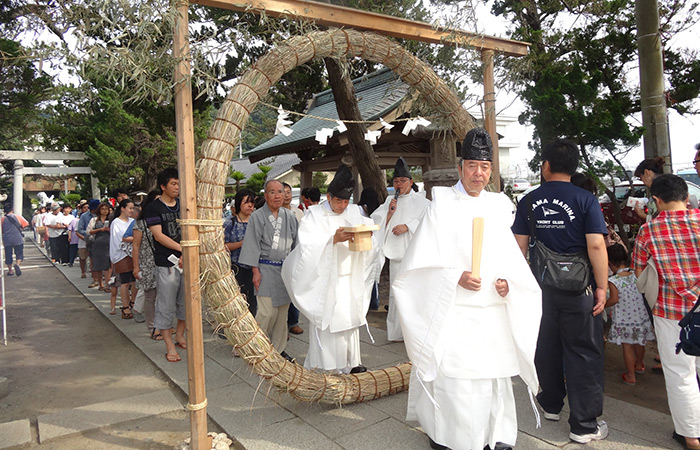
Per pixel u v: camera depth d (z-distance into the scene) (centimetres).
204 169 296
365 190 691
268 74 312
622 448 290
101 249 878
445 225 282
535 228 309
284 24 337
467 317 274
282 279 419
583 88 607
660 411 352
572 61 751
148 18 266
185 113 286
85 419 360
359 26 353
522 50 443
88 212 1035
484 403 270
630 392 386
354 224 398
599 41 710
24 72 971
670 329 289
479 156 279
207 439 300
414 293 288
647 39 506
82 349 554
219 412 357
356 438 313
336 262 376
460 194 288
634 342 396
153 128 1370
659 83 507
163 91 283
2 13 453
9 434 336
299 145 863
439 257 278
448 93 406
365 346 511
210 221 296
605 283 292
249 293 523
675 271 289
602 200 1034
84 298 864
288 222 447
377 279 509
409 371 389
